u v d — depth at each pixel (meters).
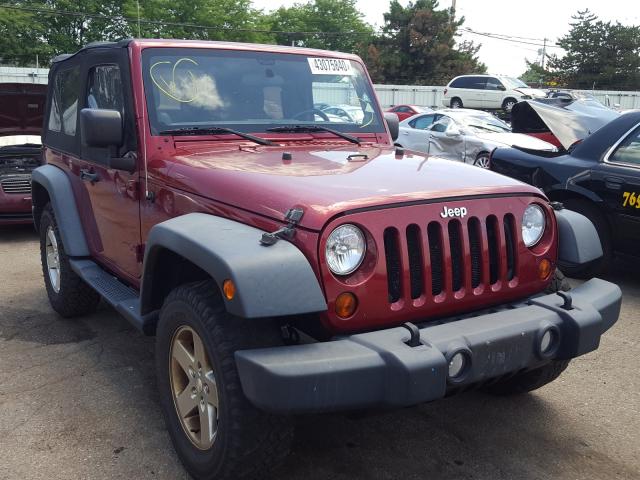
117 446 3.36
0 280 6.38
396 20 52.12
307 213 2.57
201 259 2.54
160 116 3.69
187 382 3.06
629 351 4.66
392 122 4.50
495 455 3.29
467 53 53.06
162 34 46.81
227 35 49.66
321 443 3.38
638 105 33.69
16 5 42.88
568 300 2.92
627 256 5.91
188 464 2.99
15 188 8.31
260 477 2.75
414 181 2.96
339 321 2.59
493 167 7.03
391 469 3.16
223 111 3.88
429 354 2.46
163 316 3.05
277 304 2.38
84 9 45.06
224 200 2.95
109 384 4.05
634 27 55.25
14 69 29.52
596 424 3.61
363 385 2.42
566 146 9.44
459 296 2.87
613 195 5.87
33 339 4.79
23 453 3.28
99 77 4.25
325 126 4.18
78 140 4.58
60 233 4.62
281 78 4.13
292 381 2.34
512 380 3.75
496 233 2.99
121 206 3.95
